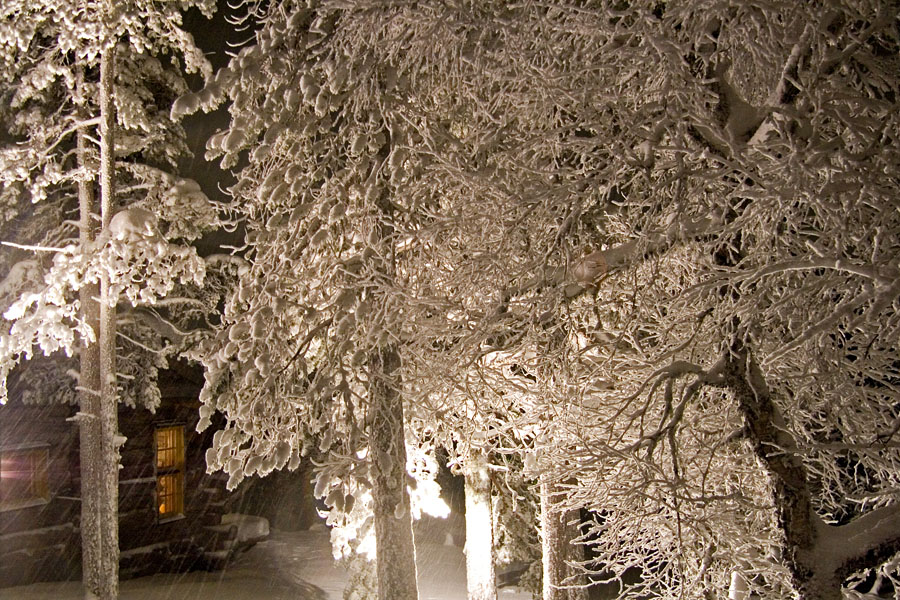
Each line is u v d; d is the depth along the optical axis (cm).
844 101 662
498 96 893
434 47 864
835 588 582
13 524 1648
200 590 1727
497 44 880
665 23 679
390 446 962
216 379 1053
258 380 1003
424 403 956
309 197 1085
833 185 588
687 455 804
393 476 983
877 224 609
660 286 835
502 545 1564
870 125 652
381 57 938
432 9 839
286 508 2664
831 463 816
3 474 1658
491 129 877
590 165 870
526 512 1580
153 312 1784
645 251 703
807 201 634
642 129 666
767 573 800
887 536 586
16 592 1553
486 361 994
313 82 991
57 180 1440
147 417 1909
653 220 710
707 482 825
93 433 1427
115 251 1328
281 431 1010
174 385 1970
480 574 1351
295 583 1858
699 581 739
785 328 791
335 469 966
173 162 1770
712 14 640
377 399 979
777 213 632
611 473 787
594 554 1496
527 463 1065
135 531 1855
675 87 658
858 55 671
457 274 856
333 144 1059
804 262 570
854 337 752
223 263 1831
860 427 764
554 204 749
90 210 1485
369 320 972
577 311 871
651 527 895
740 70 758
